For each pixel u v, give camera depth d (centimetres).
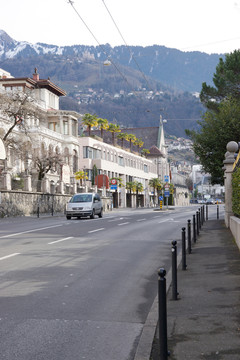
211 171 3409
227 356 460
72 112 6344
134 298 762
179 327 570
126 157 9531
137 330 581
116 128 9269
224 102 3431
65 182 5094
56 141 6091
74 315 646
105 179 7238
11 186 3884
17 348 503
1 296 757
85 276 953
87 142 7494
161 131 13350
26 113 4262
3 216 3506
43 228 2247
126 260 1191
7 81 5922
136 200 10294
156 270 1044
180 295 761
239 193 1582
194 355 468
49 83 6291
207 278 902
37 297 752
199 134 3366
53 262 1128
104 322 615
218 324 573
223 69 3647
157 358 475
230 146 2280
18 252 1306
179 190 14700
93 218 3259
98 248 1429
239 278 880
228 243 1524
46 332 562
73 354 488
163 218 3400
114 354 491
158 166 12694
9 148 4703
